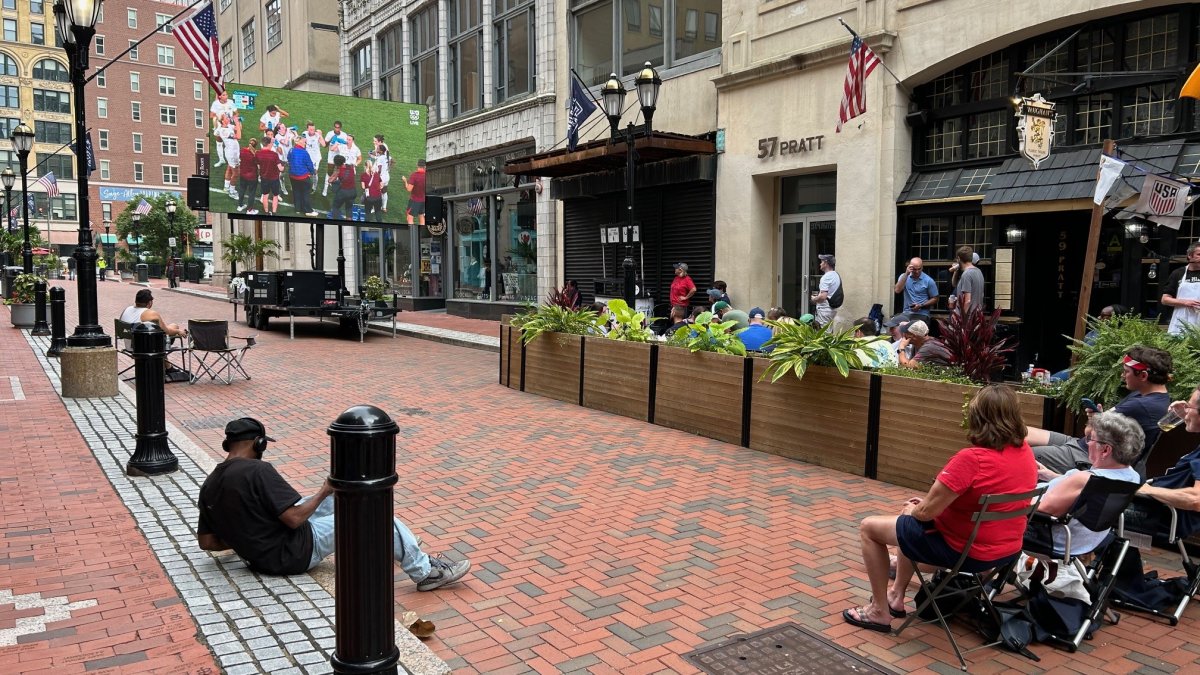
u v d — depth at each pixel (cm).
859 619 422
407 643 385
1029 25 1077
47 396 1070
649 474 717
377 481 288
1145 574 469
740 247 1507
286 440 860
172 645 386
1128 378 511
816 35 1346
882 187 1262
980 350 672
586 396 1047
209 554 506
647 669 377
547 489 673
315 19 3384
